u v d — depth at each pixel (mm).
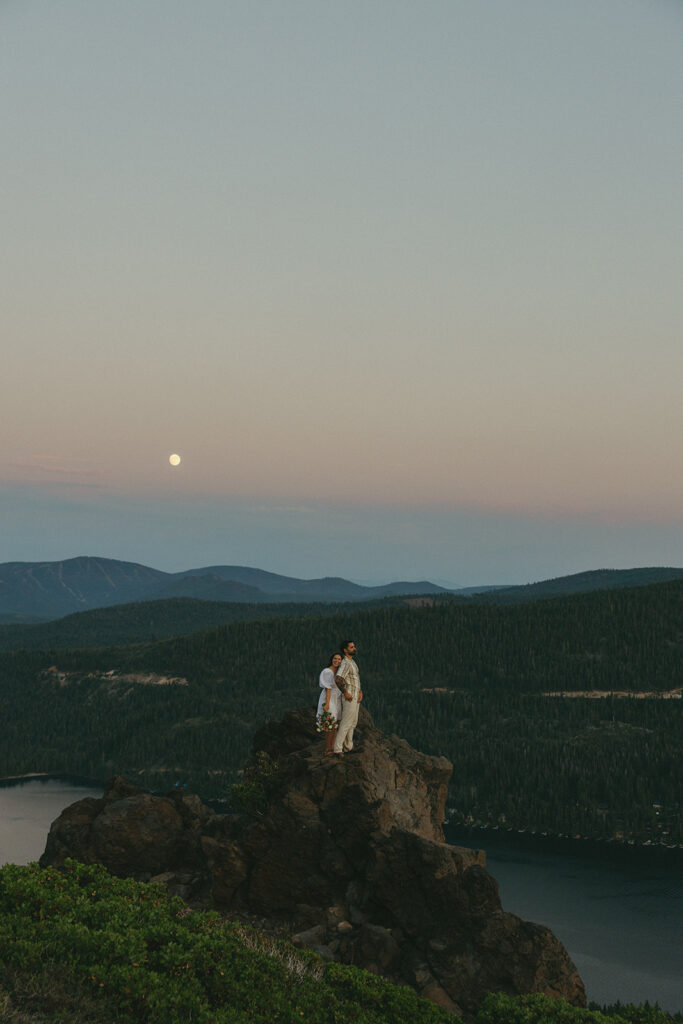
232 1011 14477
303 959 18750
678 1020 22609
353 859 24297
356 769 25812
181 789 29984
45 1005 13109
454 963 21859
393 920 23203
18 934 15250
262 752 28594
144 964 15156
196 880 25750
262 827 25047
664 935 148625
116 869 26109
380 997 17641
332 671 26797
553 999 19891
